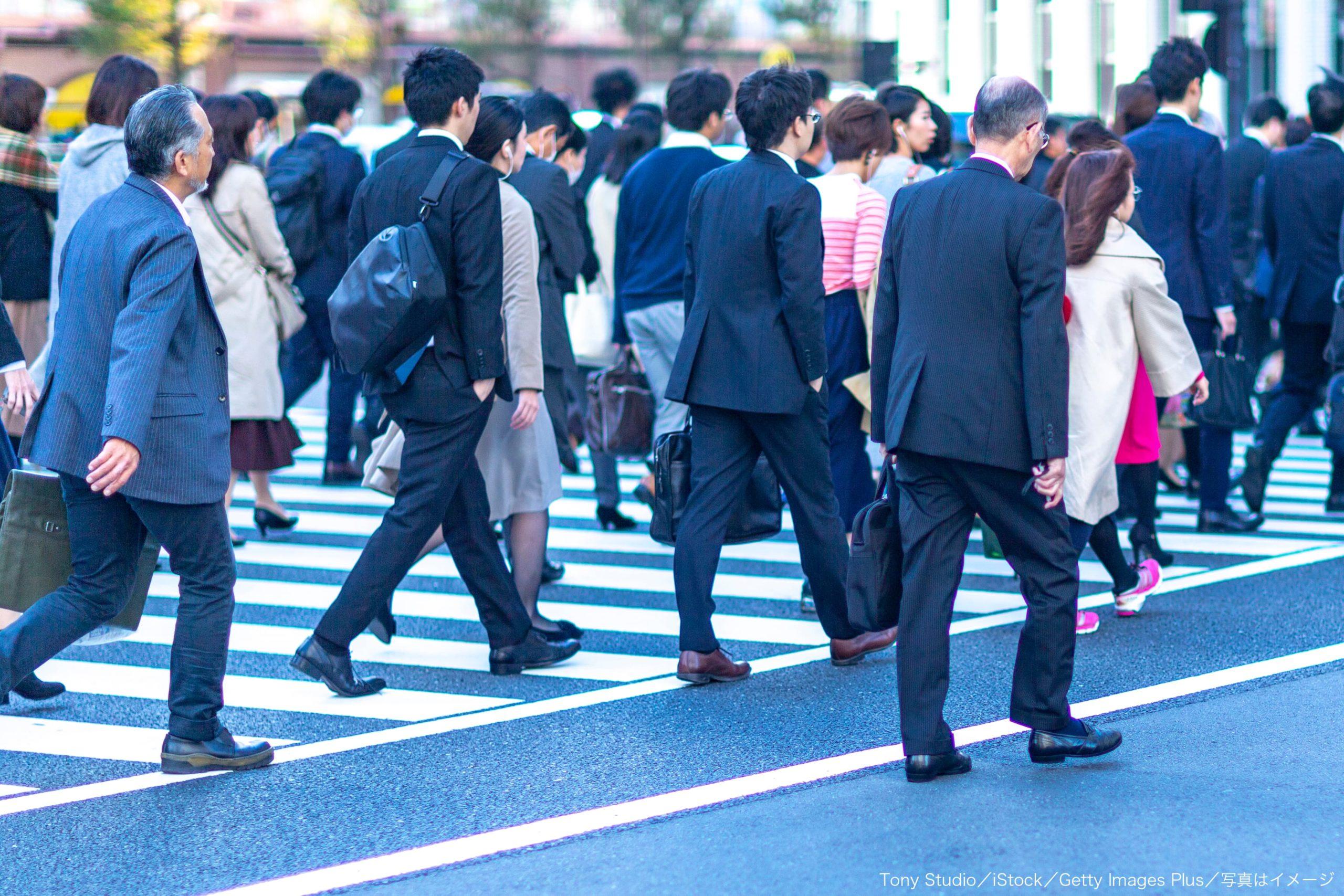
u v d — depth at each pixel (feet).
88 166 91.56
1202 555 102.68
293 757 64.08
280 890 50.52
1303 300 113.19
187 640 61.77
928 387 57.36
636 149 124.06
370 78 426.51
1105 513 80.43
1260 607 87.66
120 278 58.23
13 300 107.24
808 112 72.90
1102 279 79.00
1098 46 240.94
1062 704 60.23
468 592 95.45
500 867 52.03
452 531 75.36
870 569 60.23
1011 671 75.87
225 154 101.04
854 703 70.85
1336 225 113.39
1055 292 55.98
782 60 73.82
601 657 80.53
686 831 54.80
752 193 71.92
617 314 104.32
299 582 97.81
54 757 64.54
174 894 50.47
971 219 57.21
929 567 59.11
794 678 75.41
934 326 57.62
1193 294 101.50
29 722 69.62
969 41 234.38
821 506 74.69
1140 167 101.24
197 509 60.08
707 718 68.85
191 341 59.31
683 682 74.84
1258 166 145.07
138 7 390.83
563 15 451.53
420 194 68.95
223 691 64.69
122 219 58.80
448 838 54.75
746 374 71.97
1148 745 63.57
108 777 61.87
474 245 68.23
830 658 79.30
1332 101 115.14
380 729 67.92
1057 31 239.30
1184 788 58.03
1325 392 119.03
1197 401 81.61
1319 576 95.35
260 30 468.34
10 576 62.64
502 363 69.97
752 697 72.28
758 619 88.38
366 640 84.02
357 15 419.33
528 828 55.52
